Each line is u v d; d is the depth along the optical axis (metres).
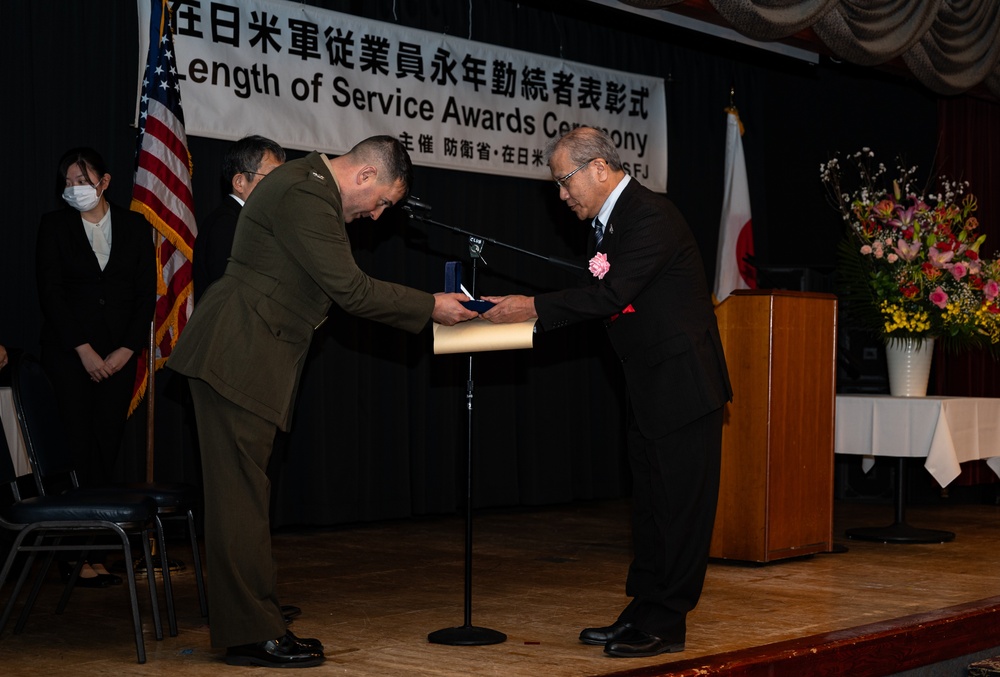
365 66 5.63
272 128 5.30
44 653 3.00
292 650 2.85
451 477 6.06
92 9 4.94
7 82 4.70
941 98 6.99
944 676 3.45
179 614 3.51
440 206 6.06
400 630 3.29
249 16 5.23
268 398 2.86
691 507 3.00
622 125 6.71
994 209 7.30
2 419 3.52
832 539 4.72
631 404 3.12
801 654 3.00
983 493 6.87
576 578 4.22
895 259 5.04
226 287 2.89
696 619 3.45
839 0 5.61
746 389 4.44
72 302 4.12
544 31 6.56
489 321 3.03
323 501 5.53
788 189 7.57
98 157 4.11
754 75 7.59
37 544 3.13
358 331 5.72
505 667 2.84
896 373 5.23
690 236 3.09
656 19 5.55
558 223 6.55
